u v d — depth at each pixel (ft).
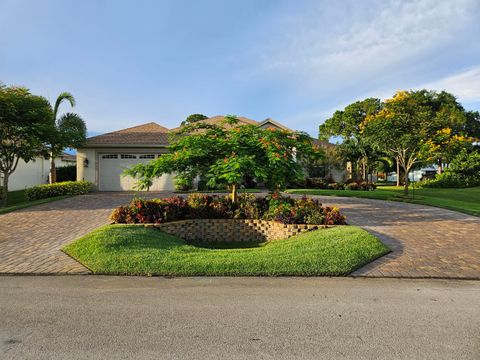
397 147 55.98
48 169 91.25
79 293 14.76
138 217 27.25
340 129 117.50
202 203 30.14
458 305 13.34
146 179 30.12
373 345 10.11
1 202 54.34
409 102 54.70
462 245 23.16
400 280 16.58
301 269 17.63
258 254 20.06
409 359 9.33
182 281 16.44
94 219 33.22
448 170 94.17
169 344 10.21
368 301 13.76
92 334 10.85
